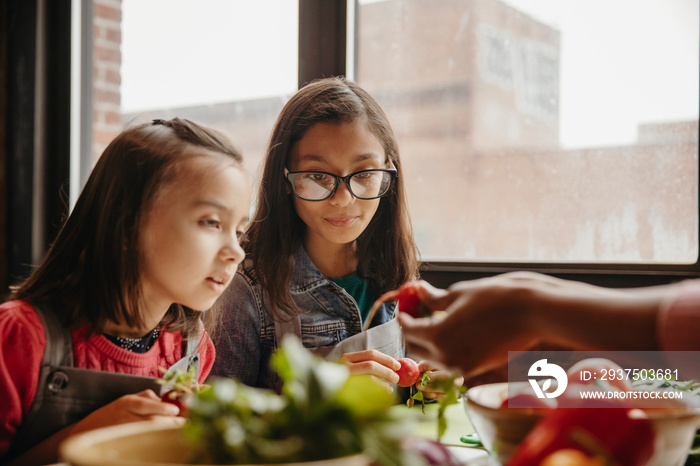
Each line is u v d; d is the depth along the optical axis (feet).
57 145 6.84
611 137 5.35
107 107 7.02
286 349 1.54
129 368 3.07
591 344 1.79
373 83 6.12
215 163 2.96
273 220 4.36
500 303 1.87
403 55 6.02
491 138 5.78
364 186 4.10
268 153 4.38
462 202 5.90
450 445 2.76
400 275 4.70
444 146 5.95
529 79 5.60
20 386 2.73
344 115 4.11
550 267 5.40
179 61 6.76
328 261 4.67
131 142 3.02
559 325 1.82
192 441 1.53
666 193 5.20
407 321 2.06
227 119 6.61
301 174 4.09
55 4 6.82
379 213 4.68
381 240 4.69
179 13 6.71
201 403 1.54
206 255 2.88
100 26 6.98
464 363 1.95
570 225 5.54
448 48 5.90
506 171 5.75
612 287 5.18
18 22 6.71
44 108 6.77
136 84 6.96
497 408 1.94
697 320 1.63
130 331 3.10
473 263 5.67
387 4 6.02
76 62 6.87
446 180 5.96
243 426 1.48
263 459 1.42
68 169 6.82
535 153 5.63
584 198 5.47
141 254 2.92
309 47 5.90
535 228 5.66
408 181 6.08
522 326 1.87
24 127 6.68
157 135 3.02
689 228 5.14
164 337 3.34
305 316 4.44
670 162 5.18
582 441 1.58
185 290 2.91
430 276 5.72
